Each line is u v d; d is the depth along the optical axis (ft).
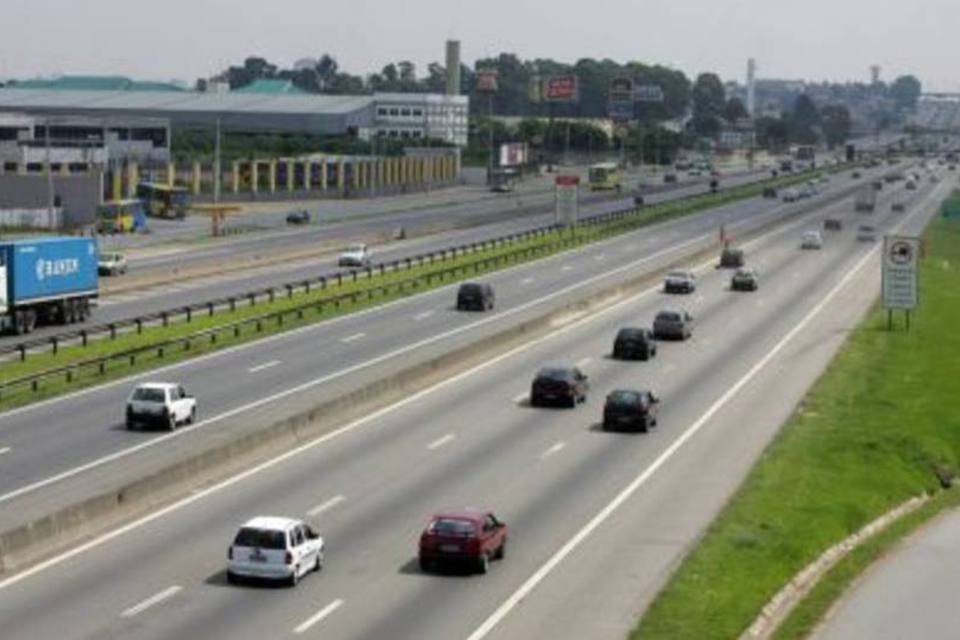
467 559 347.15
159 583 332.19
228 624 304.50
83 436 488.85
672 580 349.20
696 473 465.88
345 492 426.92
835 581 391.45
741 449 504.43
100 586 328.70
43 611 309.42
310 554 344.28
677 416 559.79
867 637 355.15
